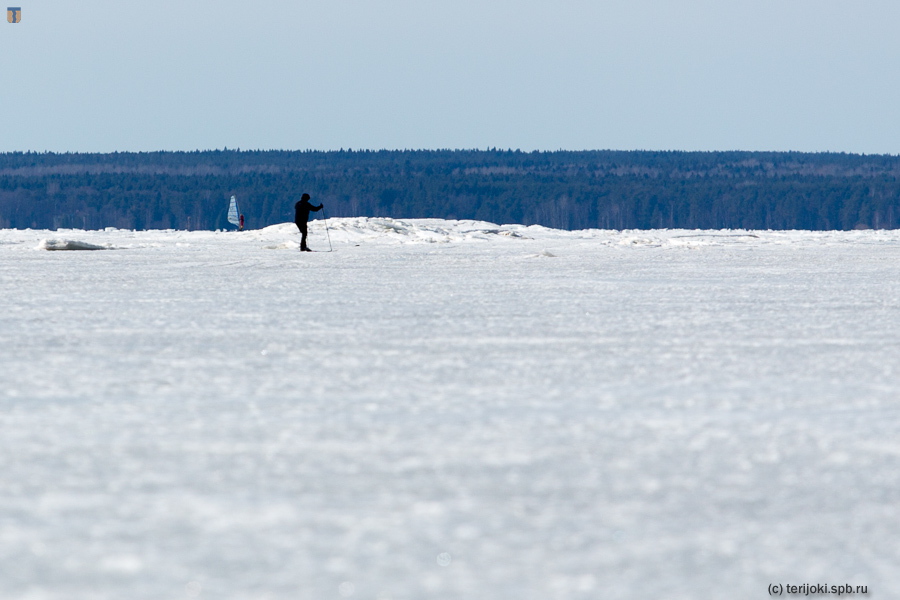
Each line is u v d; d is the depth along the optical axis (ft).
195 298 153.69
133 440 55.06
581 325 117.19
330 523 39.70
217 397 69.46
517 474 48.01
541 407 66.08
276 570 34.22
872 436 56.95
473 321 121.49
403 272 226.58
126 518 40.16
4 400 67.77
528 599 31.89
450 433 57.52
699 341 102.22
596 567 34.96
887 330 112.27
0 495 43.60
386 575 33.86
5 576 33.55
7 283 185.06
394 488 45.27
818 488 45.78
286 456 51.42
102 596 31.76
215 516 40.52
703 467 49.65
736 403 67.72
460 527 39.32
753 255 317.22
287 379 77.41
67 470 48.19
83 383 75.05
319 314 129.59
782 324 118.52
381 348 96.17
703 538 38.34
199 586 32.65
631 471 48.78
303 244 342.85
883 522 40.52
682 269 240.12
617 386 74.84
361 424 59.98
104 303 144.25
